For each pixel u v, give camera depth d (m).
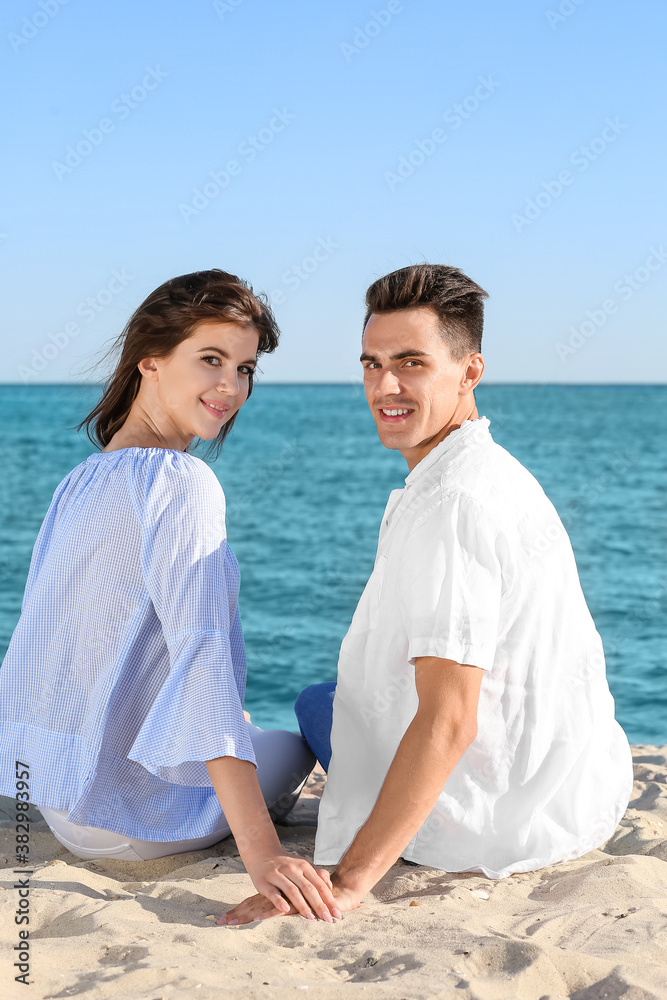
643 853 2.68
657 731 6.37
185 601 2.17
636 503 21.17
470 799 2.38
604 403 85.75
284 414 67.88
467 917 2.03
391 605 2.35
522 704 2.37
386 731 2.39
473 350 2.41
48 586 2.31
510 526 2.30
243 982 1.69
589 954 1.85
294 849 2.66
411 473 2.39
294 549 15.13
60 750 2.29
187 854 2.54
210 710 2.09
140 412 2.49
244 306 2.38
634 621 9.90
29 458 31.38
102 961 1.81
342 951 1.87
